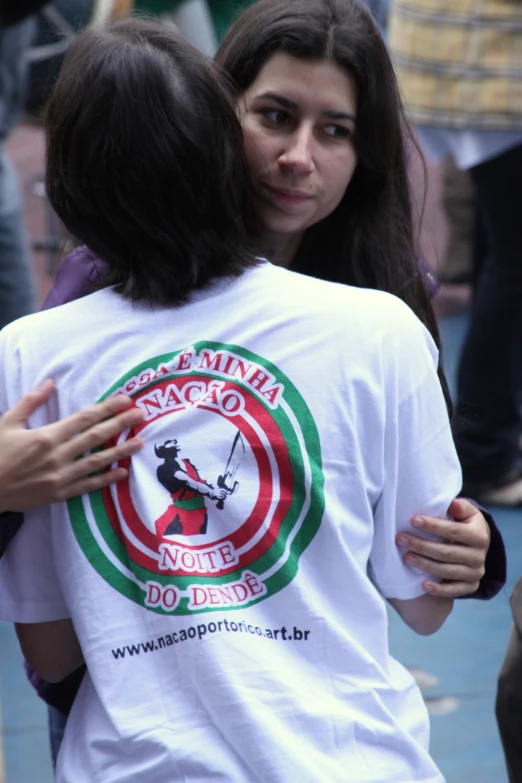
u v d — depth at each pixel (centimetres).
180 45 217
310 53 244
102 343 207
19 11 454
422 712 212
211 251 213
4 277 530
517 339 521
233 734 186
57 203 220
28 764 377
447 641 457
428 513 220
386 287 278
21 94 529
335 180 257
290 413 202
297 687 191
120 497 201
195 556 195
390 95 259
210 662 188
